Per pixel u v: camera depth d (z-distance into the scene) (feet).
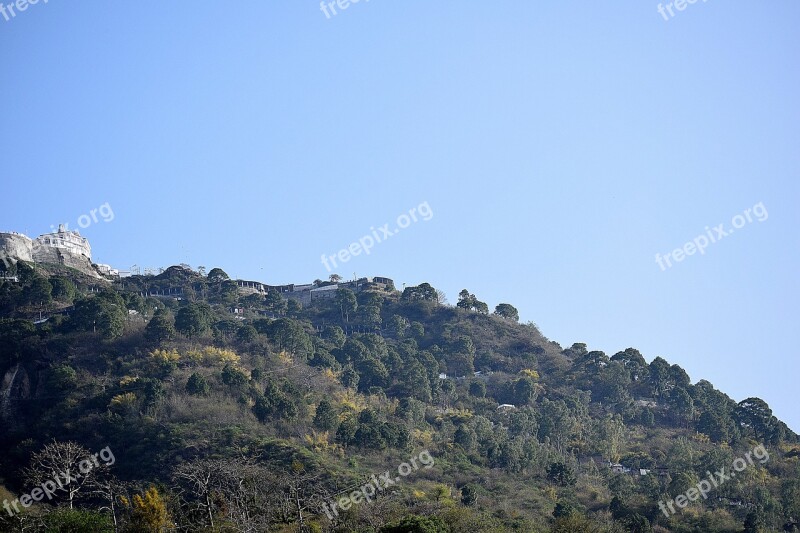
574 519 321.93
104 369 477.36
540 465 440.04
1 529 259.60
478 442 458.09
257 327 559.79
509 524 321.73
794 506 399.85
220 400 433.89
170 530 268.21
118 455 388.98
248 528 264.72
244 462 345.10
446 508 308.81
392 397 529.86
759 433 542.16
